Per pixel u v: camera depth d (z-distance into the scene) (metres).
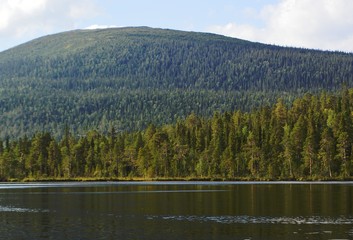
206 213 90.50
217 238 67.31
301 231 71.25
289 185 172.25
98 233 71.38
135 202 111.56
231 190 146.88
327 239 66.00
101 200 117.75
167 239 67.00
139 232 71.81
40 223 80.81
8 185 199.88
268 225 76.38
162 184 193.25
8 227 76.94
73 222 81.44
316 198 114.88
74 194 138.50
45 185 197.50
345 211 90.94
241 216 86.06
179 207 100.25
